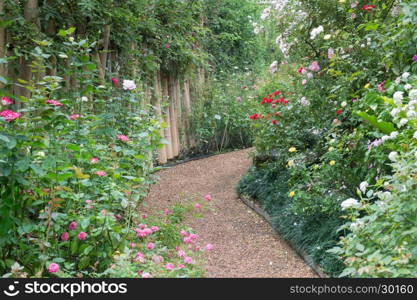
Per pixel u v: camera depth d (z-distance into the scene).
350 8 4.42
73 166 3.04
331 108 4.39
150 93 7.03
